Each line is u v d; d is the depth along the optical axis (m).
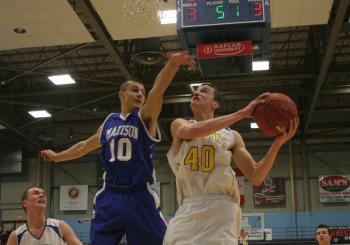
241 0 8.77
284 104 3.35
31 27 11.83
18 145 23.81
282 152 23.05
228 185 3.66
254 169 3.61
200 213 3.59
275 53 18.61
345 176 22.23
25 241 5.62
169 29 11.73
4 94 19.00
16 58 18.39
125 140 4.14
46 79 20.06
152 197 4.16
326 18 11.44
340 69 17.02
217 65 9.53
